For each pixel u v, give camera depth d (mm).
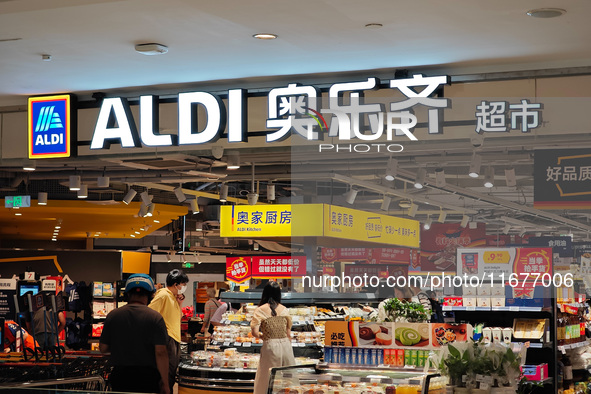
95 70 7516
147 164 9836
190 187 17812
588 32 6273
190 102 7758
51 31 6305
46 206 17344
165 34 6402
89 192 17203
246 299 9297
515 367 5023
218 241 28125
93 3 5375
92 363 8039
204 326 12461
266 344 7109
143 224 22234
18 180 15250
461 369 5012
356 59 7129
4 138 8906
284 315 7242
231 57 7082
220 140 8234
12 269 16562
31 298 9617
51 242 28359
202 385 8023
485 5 5641
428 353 5477
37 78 7816
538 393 7043
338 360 5668
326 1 5574
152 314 5555
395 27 6191
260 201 19188
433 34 6371
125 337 5492
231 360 8062
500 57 7039
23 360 8648
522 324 7258
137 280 5633
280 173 13445
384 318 5898
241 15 5910
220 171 13328
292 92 7539
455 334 5469
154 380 5484
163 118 8195
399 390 5035
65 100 8328
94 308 15133
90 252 16734
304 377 5387
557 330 7660
